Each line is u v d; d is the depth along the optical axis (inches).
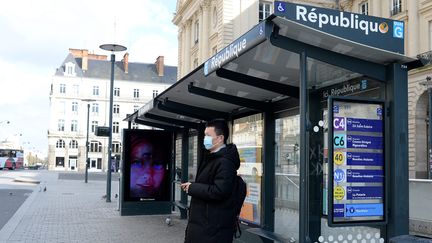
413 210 395.2
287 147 303.1
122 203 512.1
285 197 302.7
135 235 392.2
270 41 202.7
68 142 3671.3
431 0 1259.8
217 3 1628.9
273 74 274.7
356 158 225.1
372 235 236.1
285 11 223.5
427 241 133.6
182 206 463.5
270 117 319.9
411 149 1282.0
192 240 171.6
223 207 169.6
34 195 818.2
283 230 302.5
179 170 525.7
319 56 213.9
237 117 373.7
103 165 3703.3
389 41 243.4
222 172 167.8
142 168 515.8
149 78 3860.7
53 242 362.3
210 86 321.4
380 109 229.0
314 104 269.4
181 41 2199.8
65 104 3678.6
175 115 487.8
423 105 1269.7
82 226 442.6
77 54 3850.9
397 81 227.0
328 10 231.3
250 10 1560.0
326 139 260.4
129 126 554.3
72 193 878.4
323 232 254.4
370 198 226.4
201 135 448.1
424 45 1285.7
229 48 223.8
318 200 258.4
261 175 320.8
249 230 305.3
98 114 3725.4
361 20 238.2
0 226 467.8
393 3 1398.9
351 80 252.2
